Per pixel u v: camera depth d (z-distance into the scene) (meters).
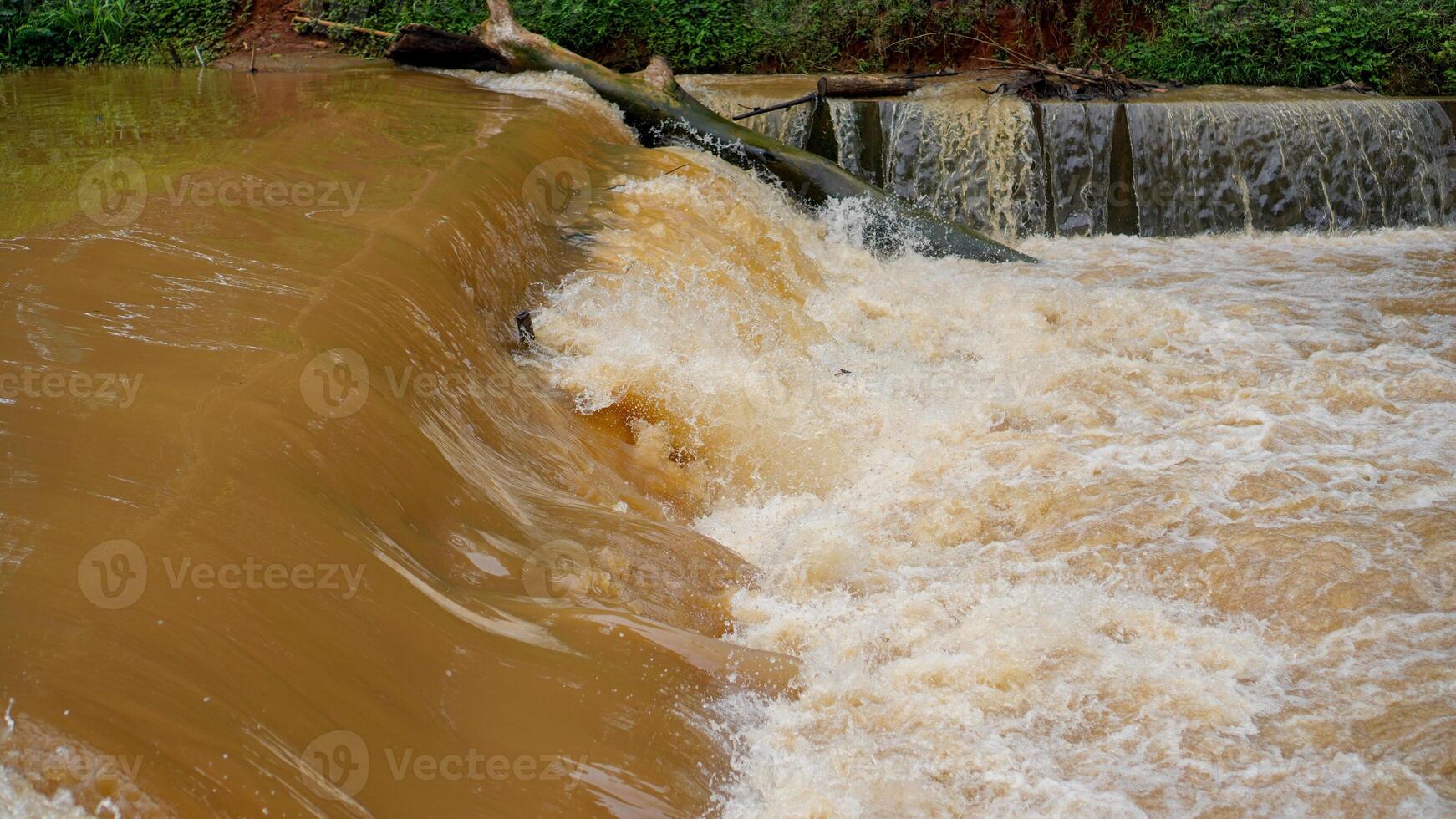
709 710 4.14
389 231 6.36
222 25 15.12
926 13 16.77
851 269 10.84
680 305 8.11
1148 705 4.39
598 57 16.20
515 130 9.71
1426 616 4.91
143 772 2.75
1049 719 4.33
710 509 6.48
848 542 5.76
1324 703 4.38
